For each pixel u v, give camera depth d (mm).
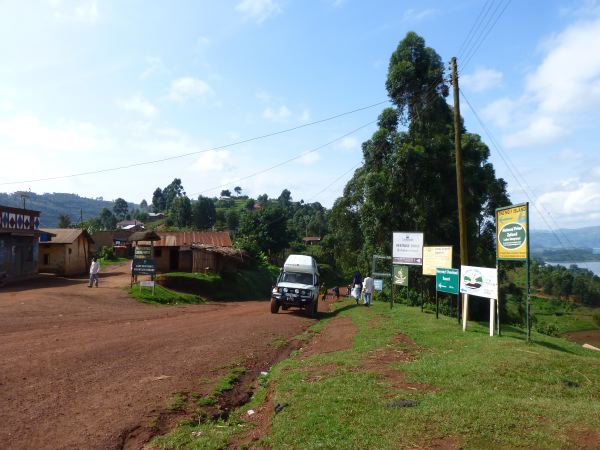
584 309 73375
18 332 12828
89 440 5477
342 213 38844
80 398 6977
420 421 5293
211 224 104312
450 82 17250
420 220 28359
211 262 37625
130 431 5844
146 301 24281
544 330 30938
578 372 7641
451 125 31703
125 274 37656
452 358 9070
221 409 7133
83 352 10195
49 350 10281
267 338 13273
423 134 30469
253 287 40938
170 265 42000
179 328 14820
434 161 28062
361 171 36281
